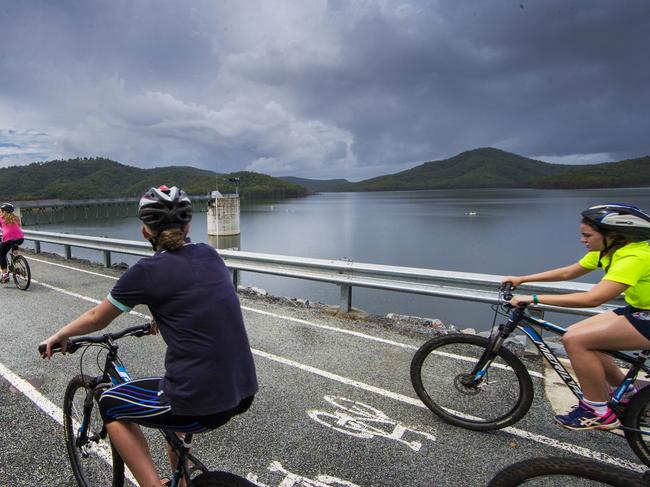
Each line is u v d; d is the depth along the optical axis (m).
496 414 3.25
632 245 2.45
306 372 4.29
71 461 2.52
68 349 2.01
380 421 3.38
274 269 7.13
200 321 1.57
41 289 8.09
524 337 4.78
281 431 3.23
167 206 1.65
